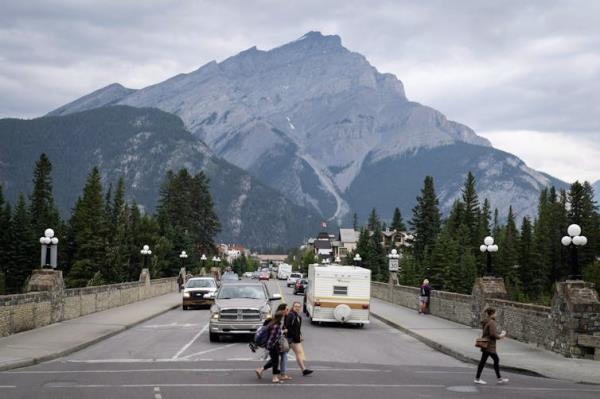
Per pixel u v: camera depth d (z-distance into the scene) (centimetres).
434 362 1981
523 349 2180
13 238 9175
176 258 10012
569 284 2022
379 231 12412
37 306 2566
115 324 2792
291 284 9088
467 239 10850
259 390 1376
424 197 11644
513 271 10856
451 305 3362
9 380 1459
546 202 12938
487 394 1388
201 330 2748
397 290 4853
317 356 2034
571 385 1558
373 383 1505
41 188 9988
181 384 1429
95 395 1277
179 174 11775
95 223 9038
